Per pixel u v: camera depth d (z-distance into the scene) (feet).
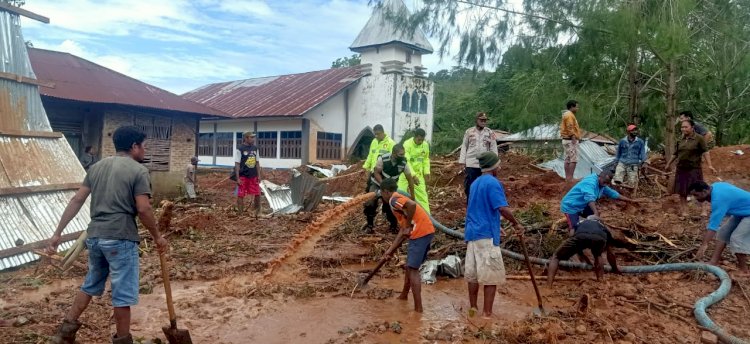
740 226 21.75
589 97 42.93
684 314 18.28
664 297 19.53
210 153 102.12
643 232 27.40
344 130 90.63
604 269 23.70
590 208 22.99
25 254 23.38
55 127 55.88
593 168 42.22
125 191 13.58
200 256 25.48
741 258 22.16
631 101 46.32
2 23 27.22
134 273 13.83
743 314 18.20
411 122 88.07
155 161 62.80
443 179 48.60
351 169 65.36
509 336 15.71
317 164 82.33
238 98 105.50
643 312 18.29
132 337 14.46
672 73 43.75
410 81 87.30
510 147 64.90
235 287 20.59
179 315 17.44
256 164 39.50
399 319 17.72
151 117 62.23
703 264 22.13
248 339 15.66
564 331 16.07
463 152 31.76
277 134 89.25
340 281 21.99
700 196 22.38
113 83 61.98
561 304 19.63
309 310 18.47
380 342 15.55
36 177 26.25
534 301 20.07
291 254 26.00
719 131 55.52
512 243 26.66
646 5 34.63
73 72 59.93
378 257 26.27
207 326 16.60
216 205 46.60
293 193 40.88
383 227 32.89
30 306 17.47
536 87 41.75
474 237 17.93
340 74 97.96
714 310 18.56
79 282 20.86
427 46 89.97
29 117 27.94
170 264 23.95
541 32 39.83
